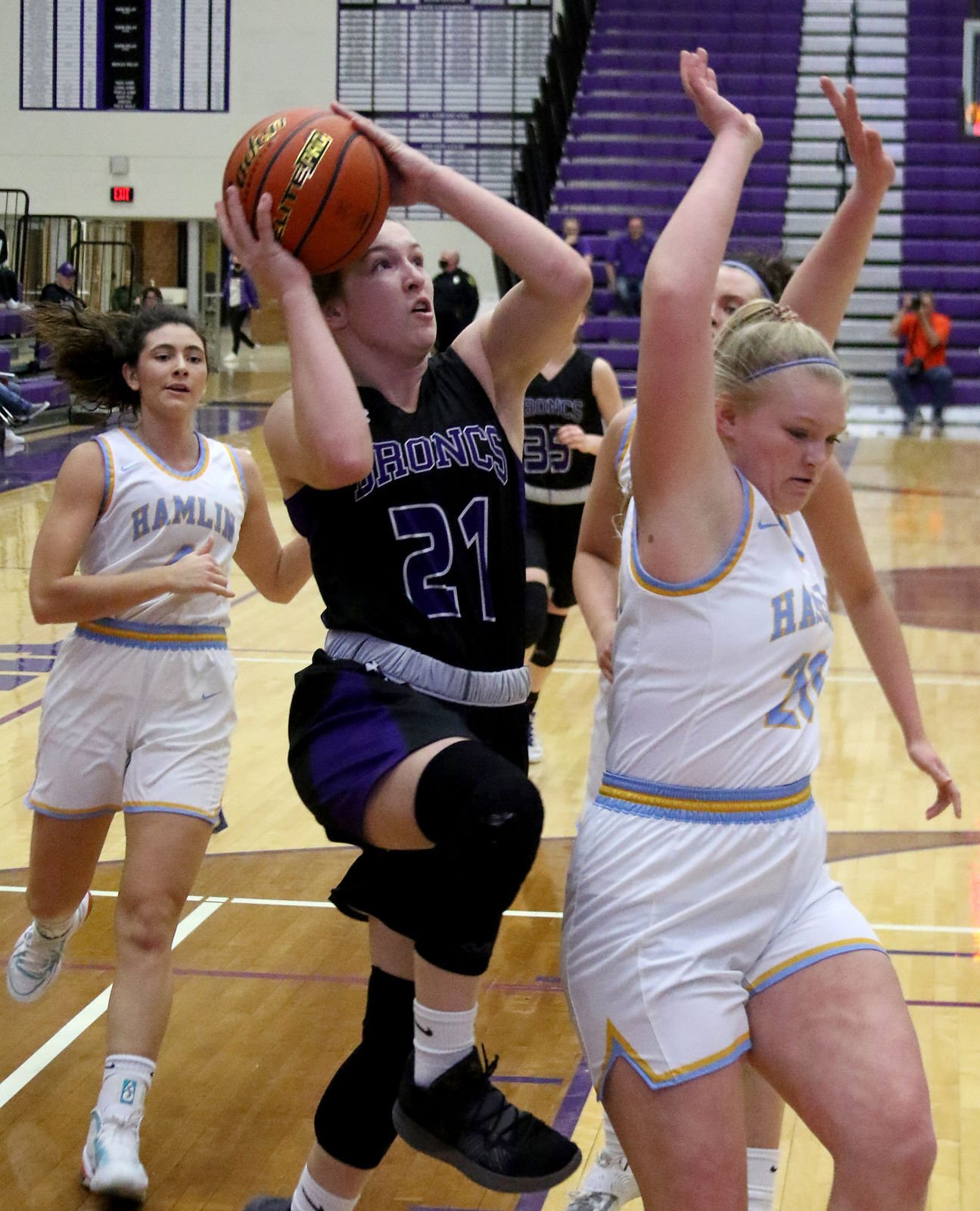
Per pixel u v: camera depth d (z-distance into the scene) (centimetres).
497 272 2442
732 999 284
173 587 420
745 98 2753
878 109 2742
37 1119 428
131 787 424
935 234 2666
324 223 309
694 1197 274
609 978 286
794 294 383
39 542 433
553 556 745
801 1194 390
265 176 309
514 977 530
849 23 2820
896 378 2481
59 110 2986
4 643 1021
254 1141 418
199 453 457
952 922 580
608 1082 286
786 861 291
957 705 916
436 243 2827
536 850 290
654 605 290
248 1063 464
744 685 287
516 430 341
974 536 1488
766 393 293
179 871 417
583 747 830
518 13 2878
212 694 434
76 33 2958
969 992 514
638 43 2838
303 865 643
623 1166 367
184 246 3186
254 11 2923
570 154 2712
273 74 2948
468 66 2905
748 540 288
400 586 315
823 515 344
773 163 2706
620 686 299
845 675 988
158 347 445
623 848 290
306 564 480
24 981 465
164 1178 399
